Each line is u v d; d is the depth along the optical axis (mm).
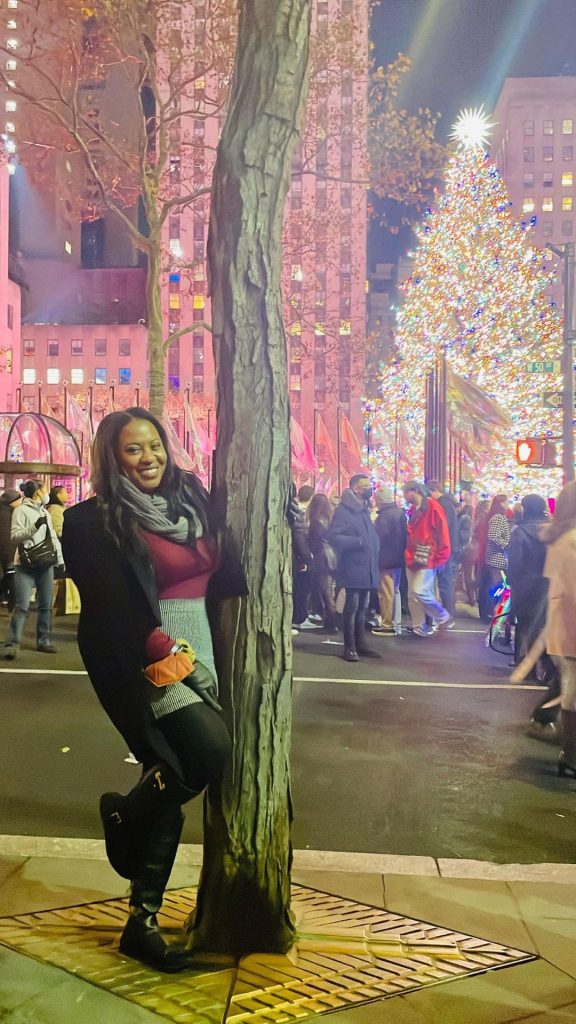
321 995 3025
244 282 3230
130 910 3262
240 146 3227
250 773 3275
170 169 24844
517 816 5281
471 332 36375
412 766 6289
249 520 3232
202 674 3064
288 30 3217
